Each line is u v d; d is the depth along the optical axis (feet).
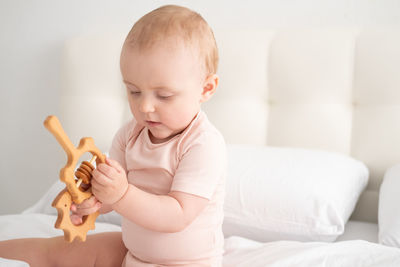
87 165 2.54
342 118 5.29
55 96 6.72
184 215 2.70
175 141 2.89
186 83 2.67
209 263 2.96
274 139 5.50
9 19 6.81
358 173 4.72
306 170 4.34
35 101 6.81
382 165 5.16
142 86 2.64
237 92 5.58
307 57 5.37
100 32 6.53
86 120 6.09
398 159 5.11
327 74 5.31
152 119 2.73
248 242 3.68
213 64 2.85
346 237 4.34
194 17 2.81
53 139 6.81
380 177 5.18
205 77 2.80
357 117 5.30
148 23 2.69
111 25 6.49
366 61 5.20
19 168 6.99
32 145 6.90
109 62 6.06
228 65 5.60
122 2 6.42
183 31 2.68
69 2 6.60
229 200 4.14
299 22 5.77
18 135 6.94
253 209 4.06
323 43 5.35
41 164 6.90
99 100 6.09
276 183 4.16
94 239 3.24
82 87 6.13
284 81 5.45
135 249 2.95
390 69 5.12
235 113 5.55
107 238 3.27
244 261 3.31
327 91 5.32
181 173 2.79
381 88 5.16
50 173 6.88
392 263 3.11
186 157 2.82
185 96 2.69
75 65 6.15
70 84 6.18
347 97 5.31
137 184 3.00
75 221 2.65
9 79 6.88
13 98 6.89
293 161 4.52
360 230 4.53
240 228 4.10
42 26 6.72
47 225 3.97
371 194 5.21
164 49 2.61
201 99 2.90
